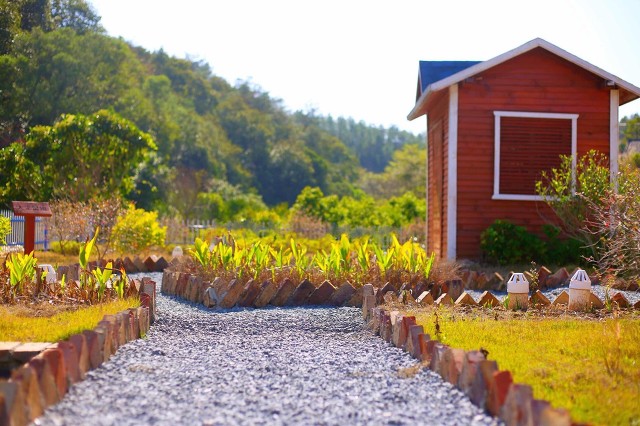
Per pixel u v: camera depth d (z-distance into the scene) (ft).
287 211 155.74
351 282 40.93
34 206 50.85
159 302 39.75
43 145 116.16
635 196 35.99
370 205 135.85
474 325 28.71
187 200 181.47
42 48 183.62
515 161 59.06
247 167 312.50
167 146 217.15
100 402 17.53
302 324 32.19
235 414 16.89
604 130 59.52
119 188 119.65
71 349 19.38
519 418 15.23
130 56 232.32
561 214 54.90
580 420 16.06
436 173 68.49
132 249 77.46
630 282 41.78
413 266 41.91
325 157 399.65
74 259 68.13
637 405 17.33
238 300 37.91
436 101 68.28
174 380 20.53
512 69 59.21
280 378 21.26
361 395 19.04
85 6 216.33
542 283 46.11
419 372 21.54
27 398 15.49
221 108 339.57
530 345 24.48
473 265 54.95
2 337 24.31
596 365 21.47
